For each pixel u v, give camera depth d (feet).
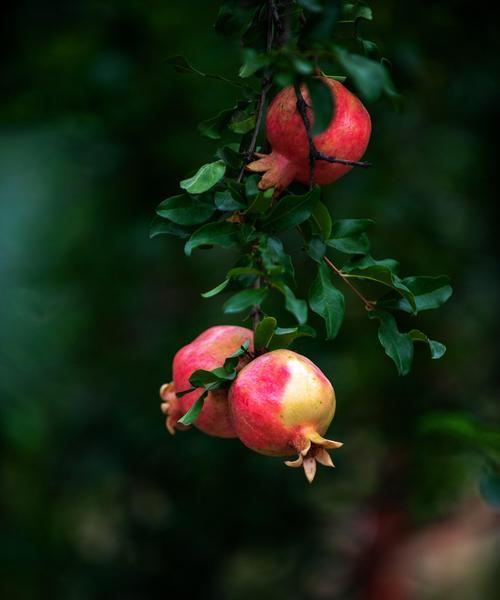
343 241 8.57
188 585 23.93
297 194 8.51
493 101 21.75
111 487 24.40
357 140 8.17
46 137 22.84
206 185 7.95
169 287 24.64
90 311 24.77
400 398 23.77
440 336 24.14
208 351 8.07
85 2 19.90
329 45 7.27
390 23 17.79
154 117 21.26
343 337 22.58
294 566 24.47
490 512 24.49
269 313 21.35
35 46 20.17
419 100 21.45
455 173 24.14
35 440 21.95
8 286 23.31
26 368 22.68
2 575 22.59
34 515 23.47
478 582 32.27
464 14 17.81
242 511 23.45
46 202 24.77
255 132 8.27
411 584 28.53
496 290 24.58
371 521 24.86
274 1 8.64
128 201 22.93
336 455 23.88
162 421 23.62
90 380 24.75
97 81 19.88
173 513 23.73
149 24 20.18
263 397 7.40
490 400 24.44
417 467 23.88
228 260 24.34
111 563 24.16
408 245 23.40
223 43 20.06
